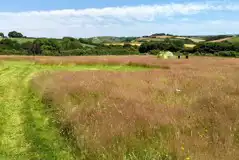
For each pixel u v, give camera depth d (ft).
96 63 122.11
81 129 26.08
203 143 21.11
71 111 31.94
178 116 27.35
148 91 41.29
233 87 41.50
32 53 251.39
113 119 26.32
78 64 121.60
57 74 65.67
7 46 285.23
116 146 22.13
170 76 60.85
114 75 61.87
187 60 129.18
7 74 81.71
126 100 32.89
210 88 41.32
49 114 36.32
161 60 126.82
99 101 33.63
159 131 24.16
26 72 88.43
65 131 28.89
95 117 27.99
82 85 43.88
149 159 20.12
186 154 19.69
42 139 27.45
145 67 112.78
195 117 26.99
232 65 98.63
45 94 45.98
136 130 24.32
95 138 23.67
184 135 22.79
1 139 27.53
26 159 23.17
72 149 24.58
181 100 34.78
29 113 37.40
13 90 54.65
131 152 21.57
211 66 95.20
